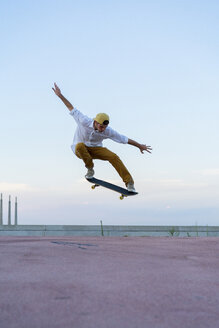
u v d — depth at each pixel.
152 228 10.48
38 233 9.77
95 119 6.84
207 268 3.24
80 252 3.75
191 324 1.85
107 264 3.18
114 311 1.97
